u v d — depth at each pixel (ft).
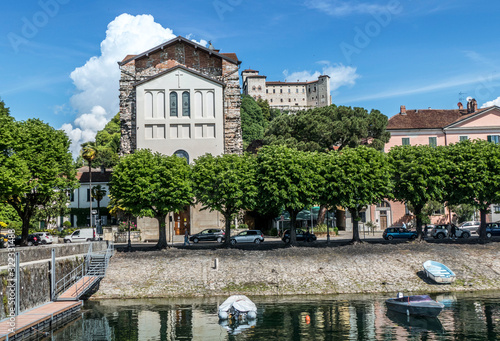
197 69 272.31
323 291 166.20
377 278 173.17
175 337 119.44
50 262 149.79
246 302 139.44
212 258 184.14
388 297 158.61
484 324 126.52
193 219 251.80
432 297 157.38
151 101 254.88
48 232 271.90
